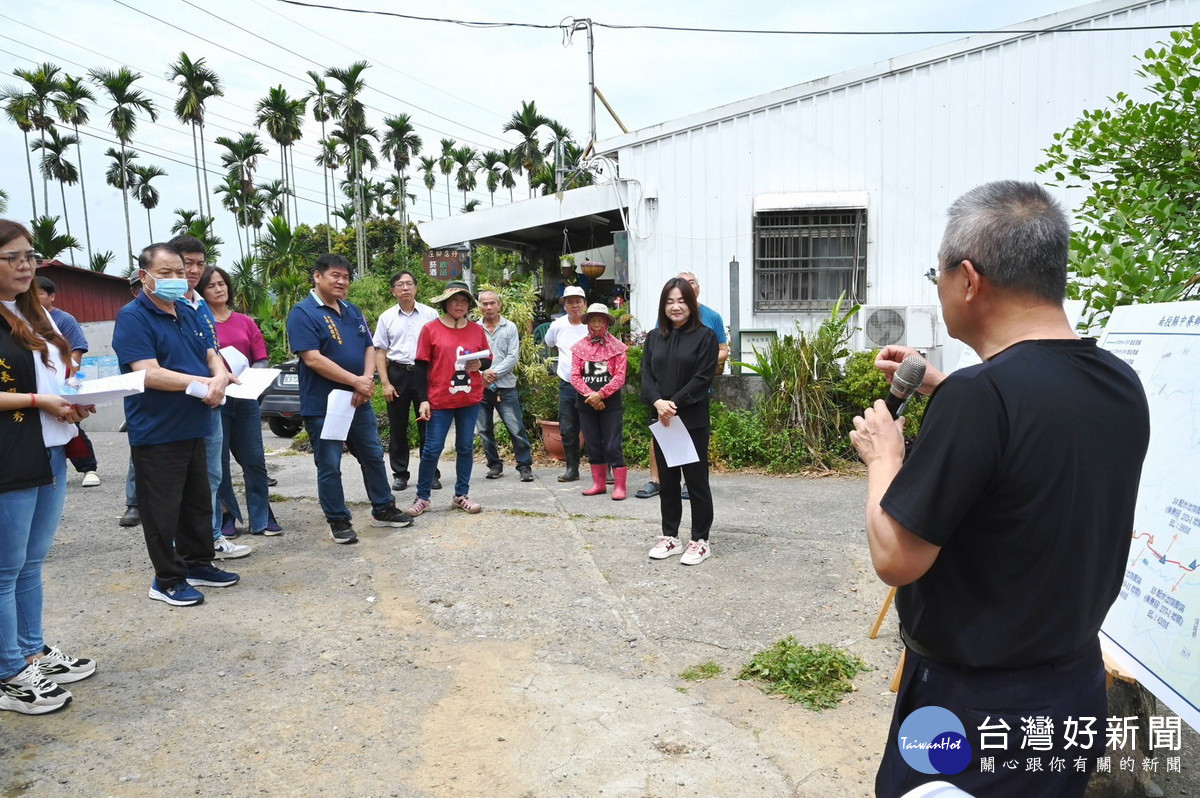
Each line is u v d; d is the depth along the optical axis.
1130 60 8.28
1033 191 1.61
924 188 8.89
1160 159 4.00
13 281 3.10
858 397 7.73
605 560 5.05
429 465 6.11
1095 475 1.51
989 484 1.48
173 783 2.75
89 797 2.68
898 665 3.62
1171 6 8.12
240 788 2.73
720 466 7.92
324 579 4.77
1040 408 1.47
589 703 3.31
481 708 3.28
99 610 4.29
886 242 9.04
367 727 3.13
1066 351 1.55
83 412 3.40
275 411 10.03
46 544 3.39
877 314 8.43
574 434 7.42
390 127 59.09
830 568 4.84
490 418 7.58
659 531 5.66
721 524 5.84
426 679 3.54
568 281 12.45
